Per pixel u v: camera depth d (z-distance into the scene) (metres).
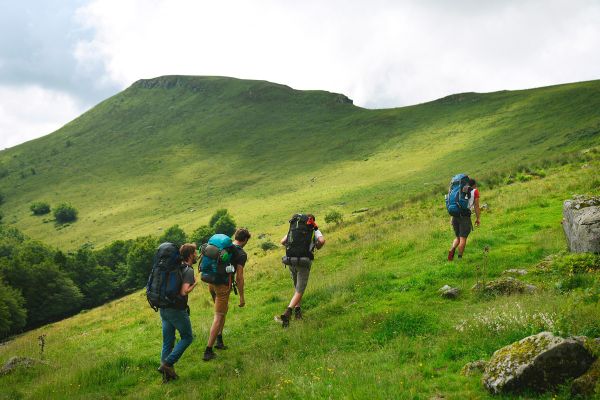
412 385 6.14
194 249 8.87
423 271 12.80
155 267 8.26
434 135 190.12
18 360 10.95
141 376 8.91
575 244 11.27
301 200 147.62
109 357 10.59
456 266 12.32
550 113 163.25
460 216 12.86
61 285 92.88
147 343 11.77
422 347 7.59
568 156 38.84
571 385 5.18
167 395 7.49
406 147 186.38
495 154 133.50
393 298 11.03
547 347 5.49
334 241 25.39
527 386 5.45
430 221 21.86
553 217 16.66
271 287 16.25
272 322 11.16
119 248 133.00
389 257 16.38
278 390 6.69
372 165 174.75
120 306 31.55
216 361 8.97
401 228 22.27
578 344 5.46
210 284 9.77
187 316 8.40
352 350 8.17
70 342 14.41
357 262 16.31
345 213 105.38
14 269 88.25
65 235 182.00
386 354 7.49
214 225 136.12
